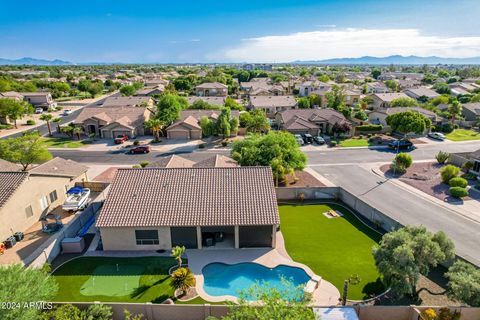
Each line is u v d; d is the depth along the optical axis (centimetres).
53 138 6931
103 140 6750
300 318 1502
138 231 2722
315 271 2478
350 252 2734
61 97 14138
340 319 1812
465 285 1864
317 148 6041
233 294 2256
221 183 2997
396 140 6078
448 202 3709
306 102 9481
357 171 4775
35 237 3069
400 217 3338
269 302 1622
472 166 4609
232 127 6775
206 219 2677
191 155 5659
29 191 3241
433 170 4766
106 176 4659
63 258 2670
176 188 2955
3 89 12256
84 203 3709
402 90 12912
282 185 4225
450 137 6712
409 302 2109
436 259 2039
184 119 7162
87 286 2323
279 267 2548
